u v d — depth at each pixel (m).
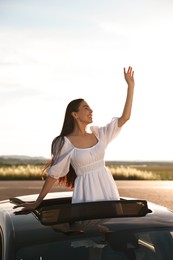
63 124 3.25
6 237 2.44
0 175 28.91
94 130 3.20
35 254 2.27
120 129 3.33
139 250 2.38
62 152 3.14
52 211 2.56
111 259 2.30
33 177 29.19
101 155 3.15
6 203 3.37
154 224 2.54
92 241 2.35
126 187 20.30
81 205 2.63
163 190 18.38
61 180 3.33
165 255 2.38
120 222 2.54
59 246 2.31
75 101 3.22
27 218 2.66
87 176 3.11
